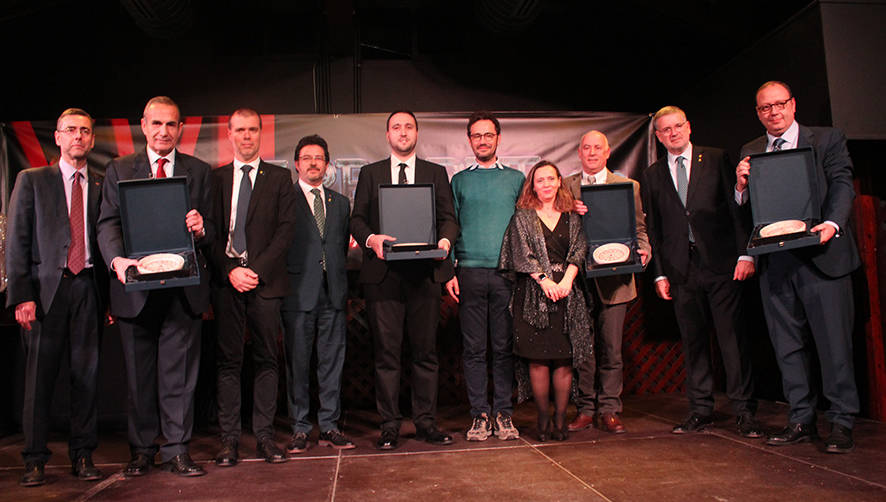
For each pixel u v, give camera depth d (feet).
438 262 10.02
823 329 9.01
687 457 8.59
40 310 8.54
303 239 10.41
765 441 9.45
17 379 12.69
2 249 10.58
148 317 8.66
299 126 15.01
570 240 10.19
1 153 14.64
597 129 15.48
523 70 17.63
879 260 11.05
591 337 10.12
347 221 11.00
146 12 14.01
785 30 11.93
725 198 10.62
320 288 10.39
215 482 7.95
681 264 10.66
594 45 17.76
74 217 8.78
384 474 8.11
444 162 15.28
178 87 16.80
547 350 9.82
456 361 14.71
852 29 10.94
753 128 13.03
